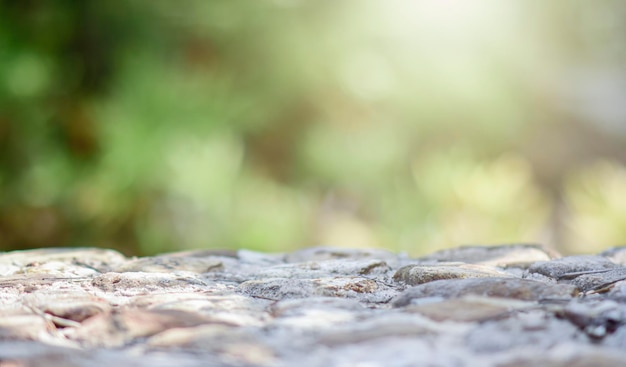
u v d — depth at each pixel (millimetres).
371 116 7621
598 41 10023
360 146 7258
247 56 7238
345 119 7574
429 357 977
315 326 1124
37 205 6453
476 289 1272
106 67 6848
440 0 7355
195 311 1232
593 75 10109
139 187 6211
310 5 7195
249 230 6320
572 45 9852
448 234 6145
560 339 1041
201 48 7219
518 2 8633
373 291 1445
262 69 7250
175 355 1004
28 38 6633
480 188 6168
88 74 6816
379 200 7254
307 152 7238
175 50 6922
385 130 7434
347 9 7152
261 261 1979
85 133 6719
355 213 7359
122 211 6312
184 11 6855
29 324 1162
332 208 7352
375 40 7367
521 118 8750
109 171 6195
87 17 6750
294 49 7145
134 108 6195
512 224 6066
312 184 7414
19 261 1911
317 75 7305
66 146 6660
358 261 1737
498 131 8211
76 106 6762
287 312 1216
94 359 968
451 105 7844
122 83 6410
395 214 6805
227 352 1013
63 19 6711
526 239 6102
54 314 1234
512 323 1093
